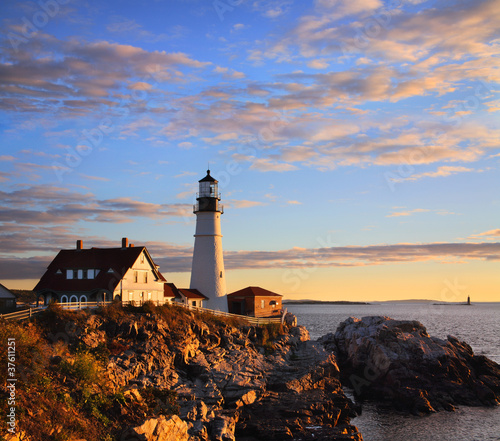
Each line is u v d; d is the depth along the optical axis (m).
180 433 38.88
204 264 78.06
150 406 42.47
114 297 61.44
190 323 59.72
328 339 87.00
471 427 56.12
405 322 80.69
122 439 35.03
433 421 58.28
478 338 137.00
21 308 61.66
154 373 48.94
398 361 69.50
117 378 44.38
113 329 50.91
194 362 54.06
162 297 69.44
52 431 32.16
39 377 36.34
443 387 67.50
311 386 60.31
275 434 45.34
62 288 63.75
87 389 38.25
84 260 65.94
